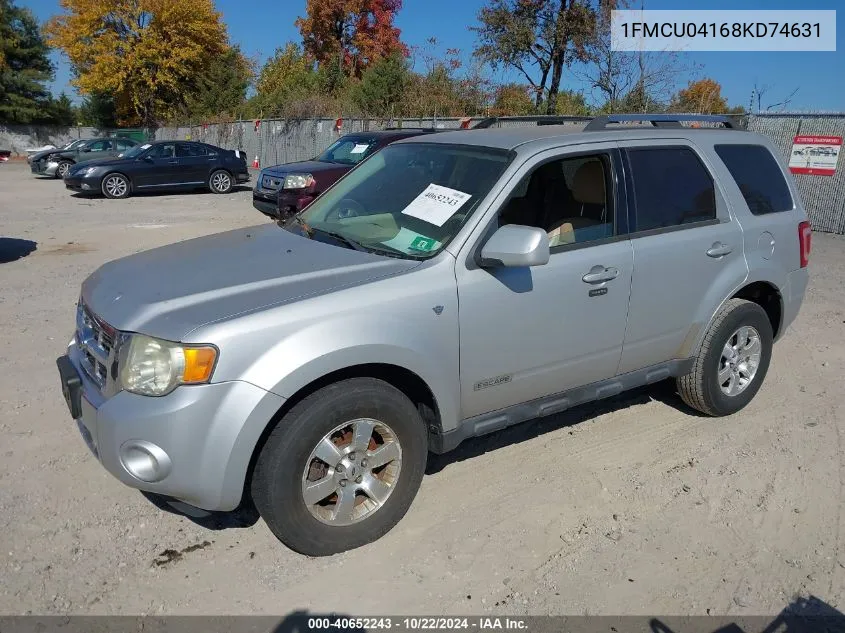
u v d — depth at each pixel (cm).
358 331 306
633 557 335
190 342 282
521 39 2098
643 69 1781
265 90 3931
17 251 994
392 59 2609
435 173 394
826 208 1266
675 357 449
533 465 417
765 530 359
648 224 411
